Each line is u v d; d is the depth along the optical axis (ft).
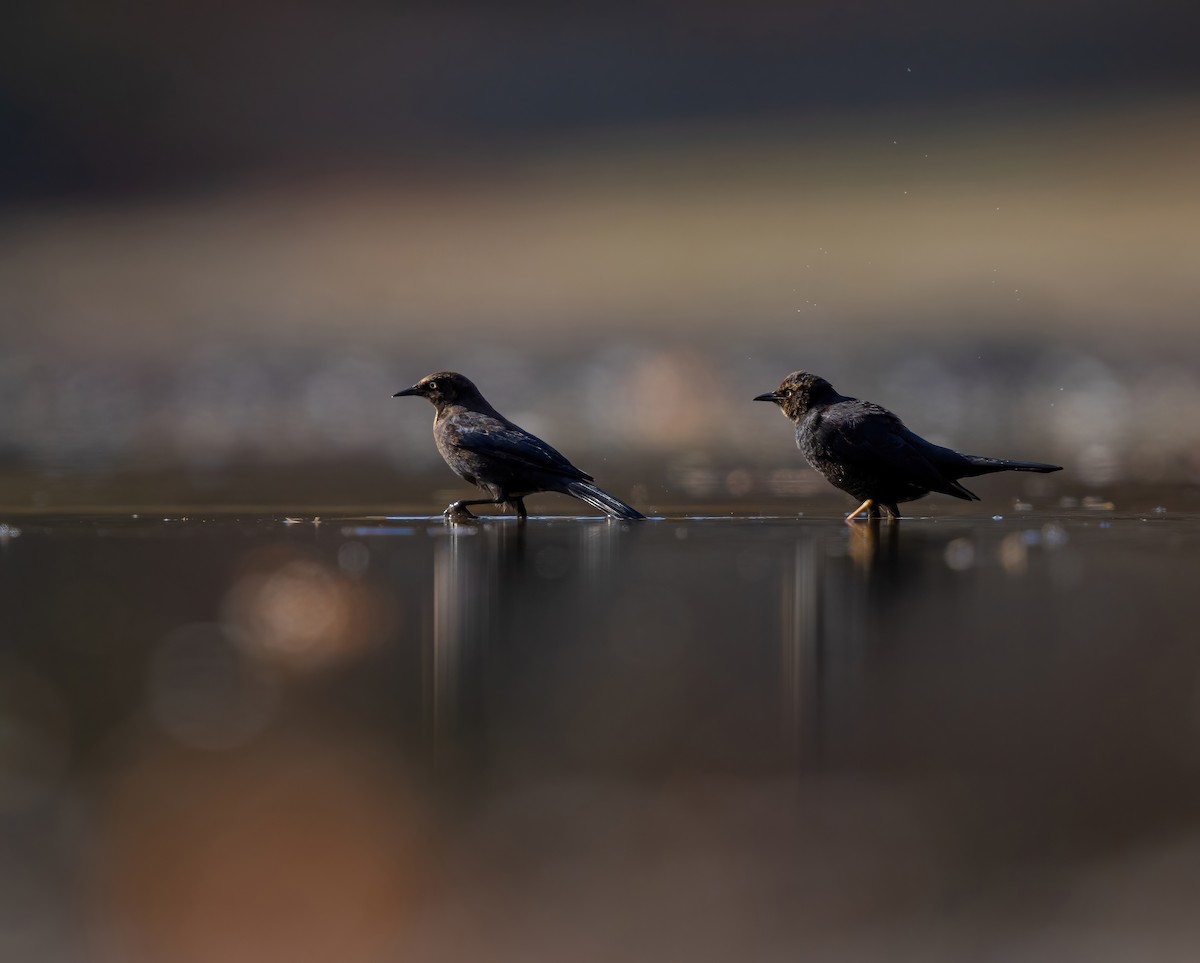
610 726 21.12
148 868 17.22
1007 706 21.83
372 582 32.50
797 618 28.07
